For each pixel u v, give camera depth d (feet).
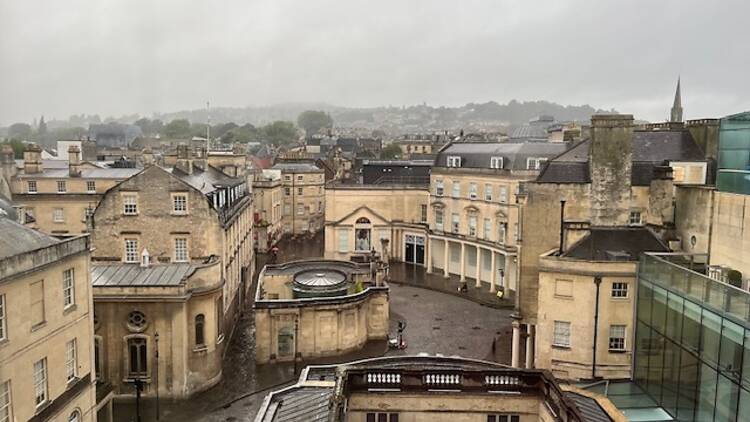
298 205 350.02
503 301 208.54
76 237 94.43
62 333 89.61
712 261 105.40
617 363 111.75
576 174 128.36
